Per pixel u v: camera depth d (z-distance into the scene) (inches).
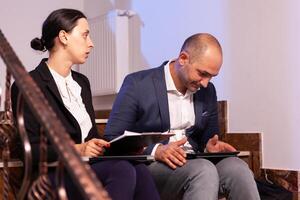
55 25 108.3
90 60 221.3
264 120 156.4
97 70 217.3
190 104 120.3
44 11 226.7
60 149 44.3
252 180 104.3
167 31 190.9
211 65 110.1
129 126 114.3
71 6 232.2
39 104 48.5
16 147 92.2
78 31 109.2
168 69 117.7
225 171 105.0
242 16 163.9
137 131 116.6
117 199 87.4
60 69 108.8
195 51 110.9
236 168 104.2
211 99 124.3
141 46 203.8
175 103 117.7
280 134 152.0
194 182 99.7
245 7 162.9
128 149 100.7
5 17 219.8
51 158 92.3
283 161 151.1
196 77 111.5
